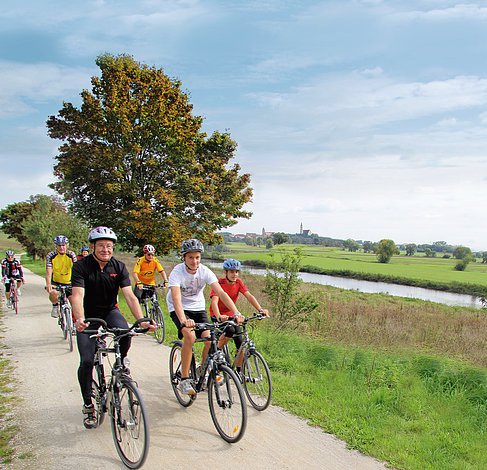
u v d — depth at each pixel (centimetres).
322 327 1255
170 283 514
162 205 1952
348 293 2919
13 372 681
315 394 604
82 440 446
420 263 9500
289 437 464
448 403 616
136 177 2011
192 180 2019
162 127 1942
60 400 560
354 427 489
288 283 1226
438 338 1277
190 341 484
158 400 564
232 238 18638
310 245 19762
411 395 632
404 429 514
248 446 439
